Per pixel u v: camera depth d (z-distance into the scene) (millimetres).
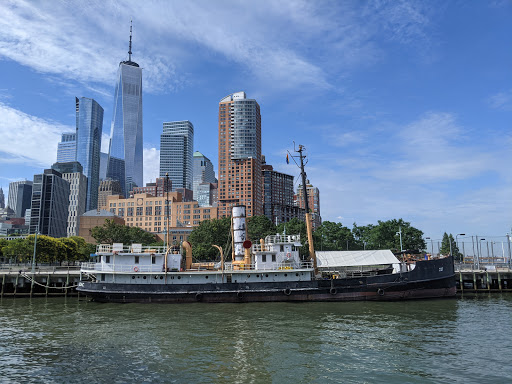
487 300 45781
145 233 129000
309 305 40688
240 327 29688
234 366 20328
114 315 35688
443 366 20312
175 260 45344
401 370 19688
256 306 40188
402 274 44406
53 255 94312
